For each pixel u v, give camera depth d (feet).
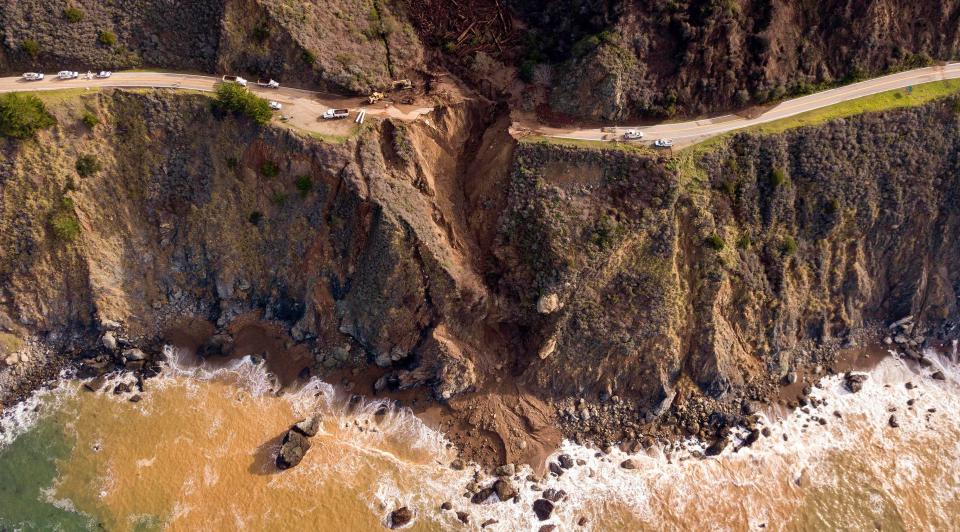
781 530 208.13
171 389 225.97
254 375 231.09
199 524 199.82
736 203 221.46
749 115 224.53
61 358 227.61
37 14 219.61
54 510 200.03
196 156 226.38
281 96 226.58
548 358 225.35
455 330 226.17
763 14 218.59
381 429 224.12
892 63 232.12
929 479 219.00
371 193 213.46
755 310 229.86
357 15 232.53
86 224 224.94
